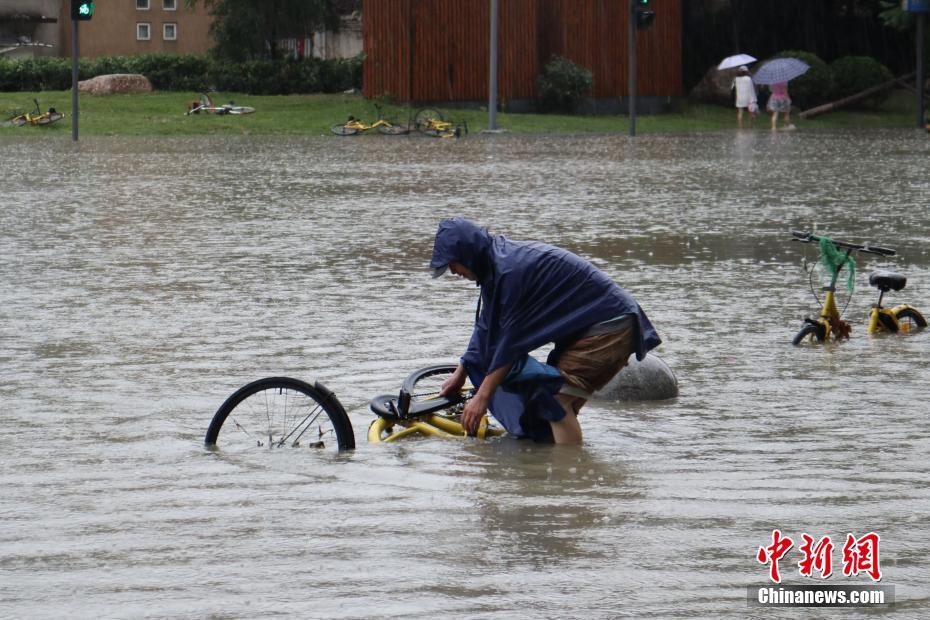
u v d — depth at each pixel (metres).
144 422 22.39
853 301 35.47
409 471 19.36
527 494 17.98
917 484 18.41
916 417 22.88
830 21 160.25
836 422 22.53
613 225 50.88
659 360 24.88
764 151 94.75
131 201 58.72
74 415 22.89
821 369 27.16
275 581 14.41
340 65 140.50
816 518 16.75
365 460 20.03
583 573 14.66
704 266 40.75
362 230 49.25
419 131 111.62
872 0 159.38
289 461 19.91
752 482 18.58
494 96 115.25
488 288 21.08
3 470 19.33
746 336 30.55
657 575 14.59
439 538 15.93
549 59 138.50
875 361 28.03
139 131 107.25
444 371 22.23
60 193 61.78
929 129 122.56
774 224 51.47
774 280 38.31
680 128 127.62
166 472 19.23
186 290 36.00
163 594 14.02
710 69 149.62
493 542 15.77
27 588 14.25
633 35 112.44
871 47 161.00
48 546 15.68
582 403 21.59
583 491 18.16
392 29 126.88
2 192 62.06
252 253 43.12
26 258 41.66
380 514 17.00
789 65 123.38
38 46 163.75
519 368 21.31
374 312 32.84
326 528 16.36
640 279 38.28
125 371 26.34
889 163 83.25
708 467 19.50
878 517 16.78
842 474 19.00
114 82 128.62
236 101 125.12
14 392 24.62
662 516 16.88
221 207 56.84
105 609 13.61
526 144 102.06
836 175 74.25
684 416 23.12
